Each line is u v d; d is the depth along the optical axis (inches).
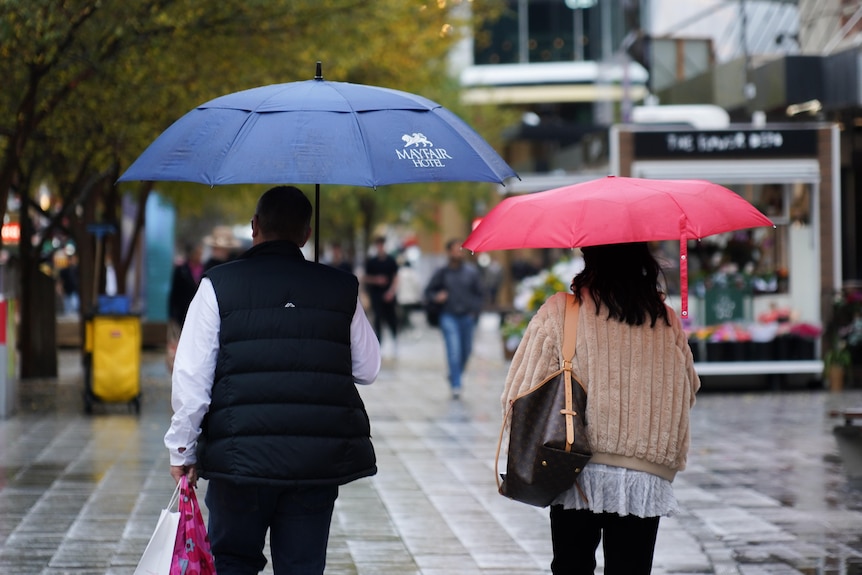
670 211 305.3
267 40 1044.5
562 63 3673.7
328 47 1072.8
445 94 2667.3
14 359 987.9
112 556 485.1
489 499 626.5
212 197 1758.1
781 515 585.0
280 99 324.2
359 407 314.7
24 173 1301.7
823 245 1211.2
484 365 1587.1
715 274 1221.1
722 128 1196.5
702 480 685.3
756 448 810.8
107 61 912.9
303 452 300.0
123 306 997.2
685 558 495.5
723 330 1207.6
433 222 3380.9
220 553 313.7
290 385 302.2
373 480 684.7
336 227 3558.1
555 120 3708.2
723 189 324.2
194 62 1011.9
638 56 1758.1
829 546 518.3
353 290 315.6
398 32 1288.1
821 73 1259.2
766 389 1229.7
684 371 314.3
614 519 318.7
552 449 301.9
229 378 302.5
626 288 313.4
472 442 846.5
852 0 1423.5
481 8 1635.1
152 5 896.9
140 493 625.9
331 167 305.7
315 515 311.3
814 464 740.7
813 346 1211.9
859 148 1409.9
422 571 470.9
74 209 1321.4
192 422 302.2
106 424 924.0
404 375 1428.4
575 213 307.1
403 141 318.0
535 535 539.8
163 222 1979.6
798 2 1537.9
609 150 1213.1
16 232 1545.3
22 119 853.2
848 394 1173.7
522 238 311.0
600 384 307.7
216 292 305.6
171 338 1067.9
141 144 1010.1
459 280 1150.3
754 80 1350.9
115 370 984.9
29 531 530.9
